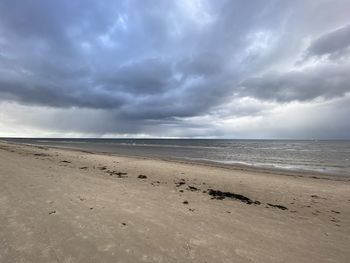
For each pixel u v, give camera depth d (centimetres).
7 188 826
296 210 873
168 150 5016
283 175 1744
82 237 490
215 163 2559
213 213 736
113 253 436
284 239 575
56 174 1176
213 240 528
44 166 1420
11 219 560
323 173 2022
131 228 554
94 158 2312
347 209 925
